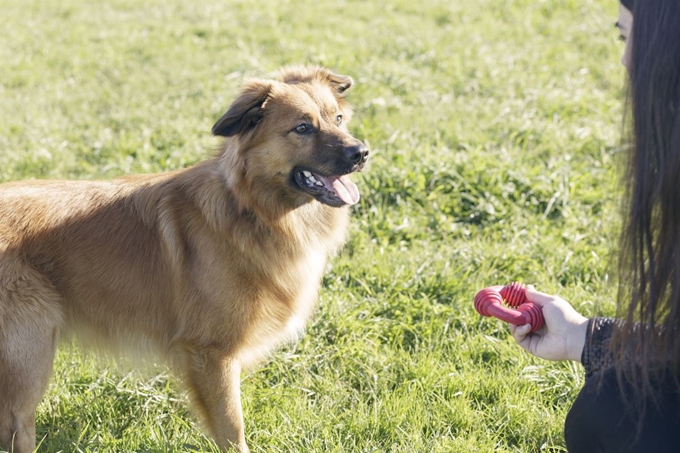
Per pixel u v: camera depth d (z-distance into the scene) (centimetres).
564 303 273
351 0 1602
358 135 884
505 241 680
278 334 467
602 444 230
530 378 479
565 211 717
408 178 755
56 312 433
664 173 184
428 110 992
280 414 454
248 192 439
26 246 425
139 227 450
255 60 1184
